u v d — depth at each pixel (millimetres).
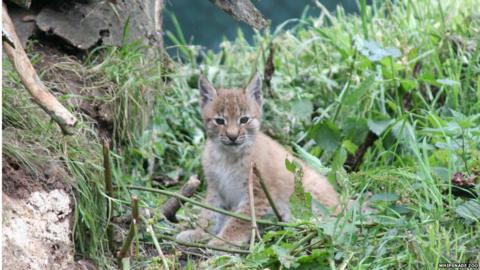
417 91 13297
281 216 11250
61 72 10688
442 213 9711
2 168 8469
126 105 10867
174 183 12828
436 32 14375
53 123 9367
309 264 9227
